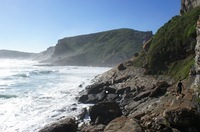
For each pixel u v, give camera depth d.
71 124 22.53
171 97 25.11
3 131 25.25
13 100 39.50
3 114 31.22
